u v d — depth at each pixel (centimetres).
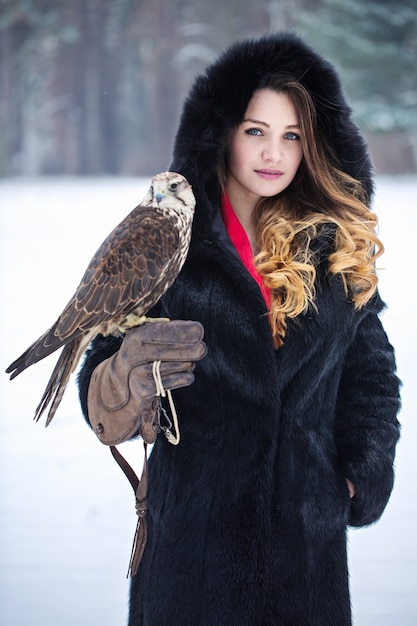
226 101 412
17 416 962
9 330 1366
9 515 701
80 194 4269
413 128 4994
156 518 407
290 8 6112
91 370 430
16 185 5709
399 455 820
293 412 405
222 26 6456
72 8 6950
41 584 605
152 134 6950
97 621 564
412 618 561
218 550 391
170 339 372
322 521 402
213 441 401
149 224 395
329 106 434
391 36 5091
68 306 394
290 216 439
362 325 438
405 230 2291
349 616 407
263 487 394
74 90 7181
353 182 442
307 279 413
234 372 401
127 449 868
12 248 2366
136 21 6744
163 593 394
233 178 448
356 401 431
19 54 7206
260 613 387
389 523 700
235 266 406
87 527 691
